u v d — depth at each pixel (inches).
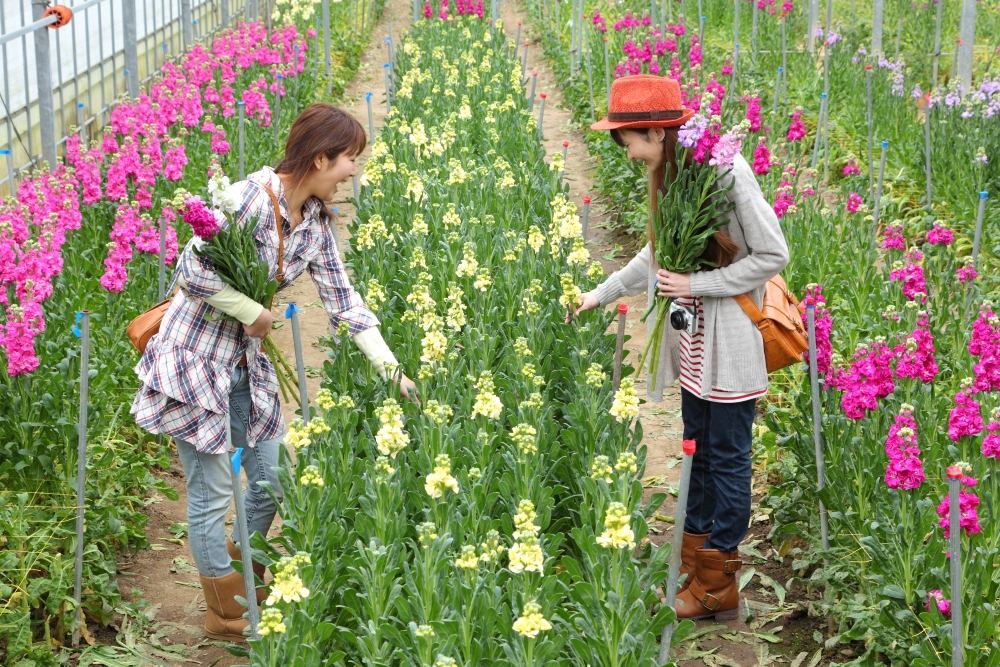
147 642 140.6
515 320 196.5
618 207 330.3
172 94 322.3
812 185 264.1
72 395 156.7
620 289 156.9
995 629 117.8
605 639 110.9
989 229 252.7
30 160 257.1
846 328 205.5
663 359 144.7
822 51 432.5
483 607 109.7
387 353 144.3
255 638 112.7
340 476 139.6
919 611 124.0
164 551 163.2
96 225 237.6
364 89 556.4
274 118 388.2
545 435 151.3
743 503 137.9
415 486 140.9
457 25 595.2
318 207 133.0
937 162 285.1
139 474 169.3
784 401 199.6
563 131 445.7
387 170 271.9
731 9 563.2
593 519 136.1
